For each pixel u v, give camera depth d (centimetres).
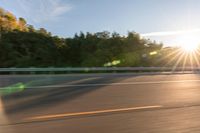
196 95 1201
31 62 4869
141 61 5034
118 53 5288
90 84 1619
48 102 984
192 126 664
